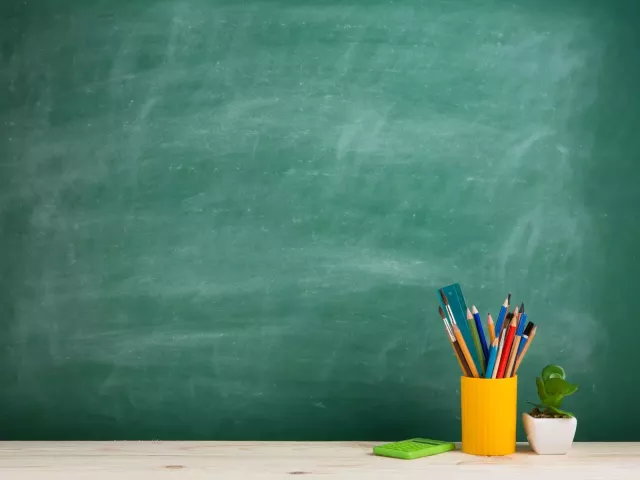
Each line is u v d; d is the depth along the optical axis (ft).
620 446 5.40
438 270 5.76
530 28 5.76
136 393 5.75
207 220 5.80
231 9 5.81
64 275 5.78
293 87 5.80
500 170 5.78
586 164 5.76
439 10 5.79
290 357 5.76
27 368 5.75
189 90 5.80
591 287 5.74
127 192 5.80
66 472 4.70
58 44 5.80
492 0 5.79
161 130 5.80
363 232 5.78
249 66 5.80
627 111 5.77
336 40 5.78
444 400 5.74
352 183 5.79
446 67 5.79
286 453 5.19
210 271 5.79
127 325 5.78
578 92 5.78
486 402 5.03
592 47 5.79
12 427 5.74
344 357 5.75
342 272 5.77
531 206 5.77
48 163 5.79
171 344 5.77
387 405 5.74
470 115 5.79
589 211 5.76
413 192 5.79
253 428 5.74
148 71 5.80
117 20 5.81
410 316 5.75
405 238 5.77
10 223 5.77
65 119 5.79
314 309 5.76
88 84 5.80
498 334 5.10
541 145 5.77
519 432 5.69
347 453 5.18
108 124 5.80
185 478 4.65
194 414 5.75
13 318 5.75
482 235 5.77
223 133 5.80
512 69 5.79
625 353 5.74
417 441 5.32
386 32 5.79
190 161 5.80
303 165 5.80
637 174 5.74
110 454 5.16
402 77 5.80
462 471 4.69
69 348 5.77
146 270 5.79
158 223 5.80
